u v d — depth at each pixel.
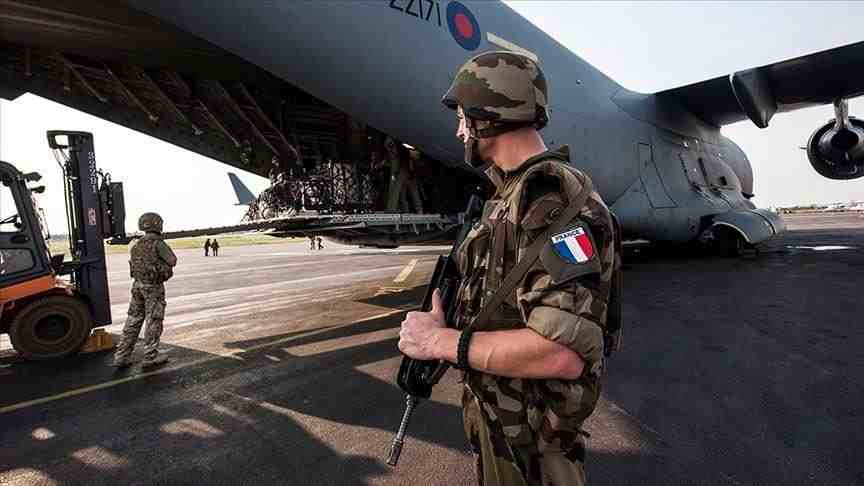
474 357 1.09
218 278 12.85
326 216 6.64
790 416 3.02
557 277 1.00
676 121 11.24
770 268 9.65
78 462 2.80
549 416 1.15
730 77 8.91
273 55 5.33
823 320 5.38
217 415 3.41
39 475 2.67
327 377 4.16
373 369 4.34
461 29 6.54
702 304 6.50
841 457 2.53
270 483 2.49
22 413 3.54
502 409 1.18
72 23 5.70
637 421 3.04
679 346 4.60
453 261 1.36
